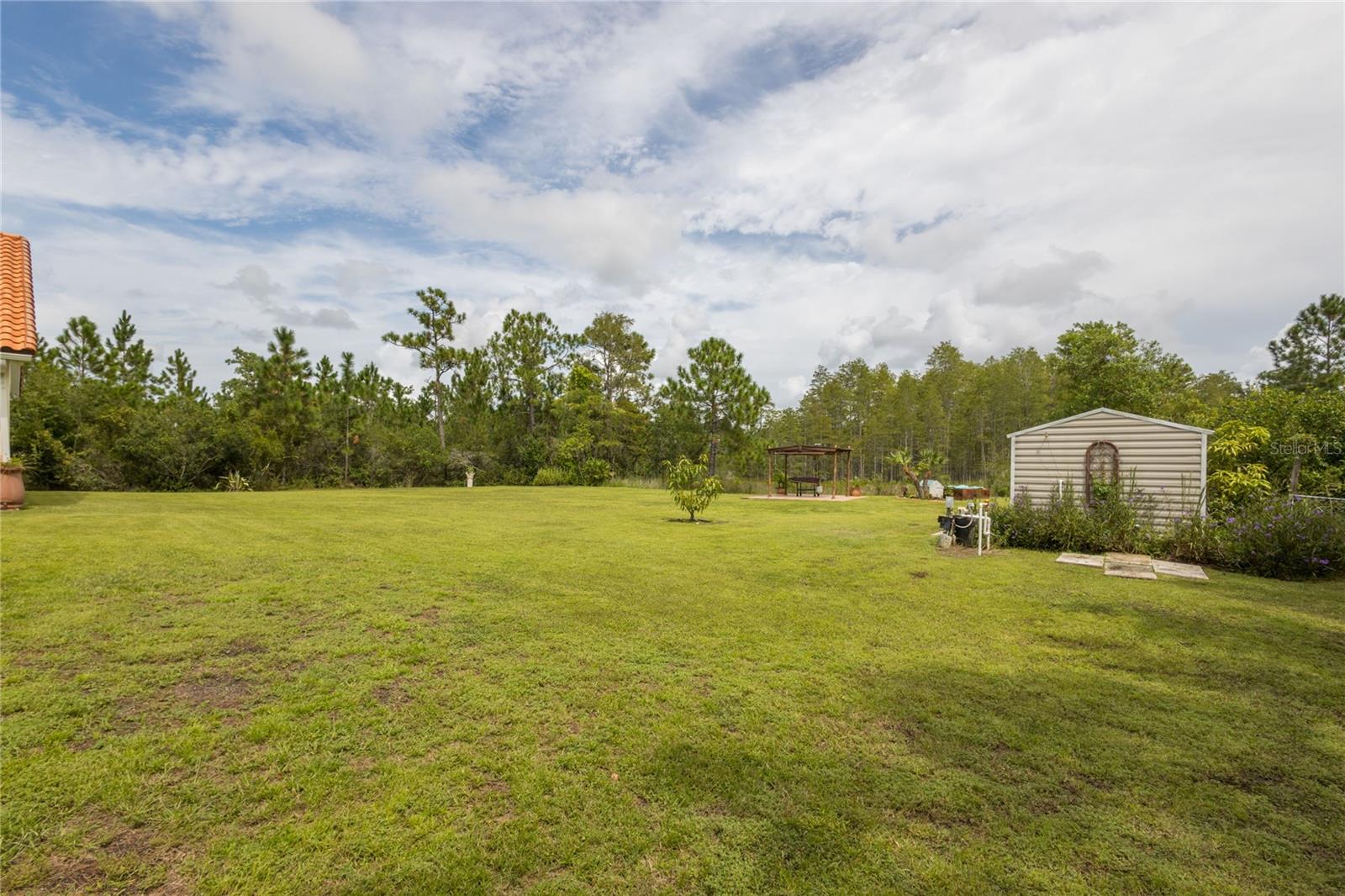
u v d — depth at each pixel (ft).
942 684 12.15
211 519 34.78
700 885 6.26
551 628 15.53
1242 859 6.80
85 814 7.20
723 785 8.25
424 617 16.14
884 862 6.66
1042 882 6.37
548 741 9.49
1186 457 31.37
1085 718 10.63
